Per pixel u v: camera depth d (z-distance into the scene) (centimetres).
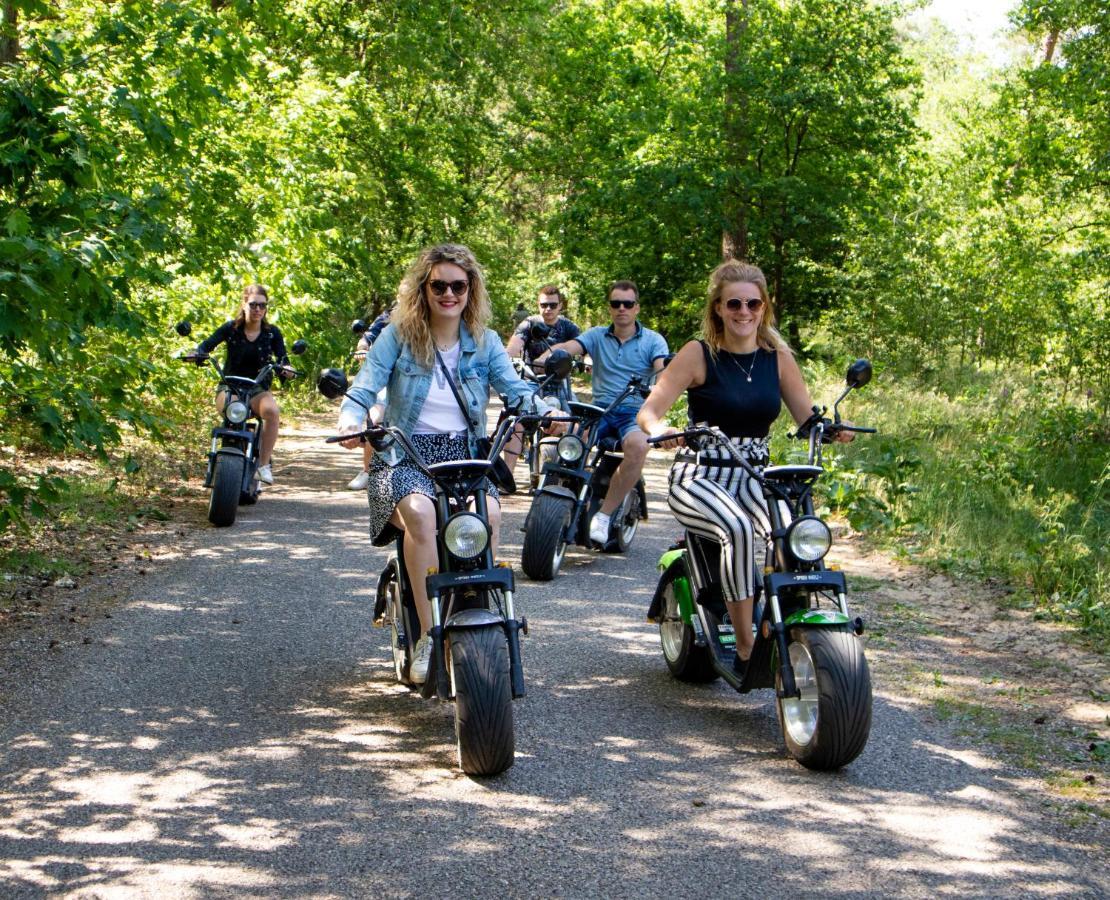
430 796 421
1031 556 796
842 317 2439
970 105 2806
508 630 443
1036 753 474
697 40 2472
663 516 1049
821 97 2088
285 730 486
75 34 901
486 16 2666
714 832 393
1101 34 1566
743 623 495
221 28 936
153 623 639
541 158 2953
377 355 475
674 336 2511
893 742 485
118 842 379
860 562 848
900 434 1434
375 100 2416
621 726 500
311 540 881
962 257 2248
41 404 672
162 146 859
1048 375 1722
